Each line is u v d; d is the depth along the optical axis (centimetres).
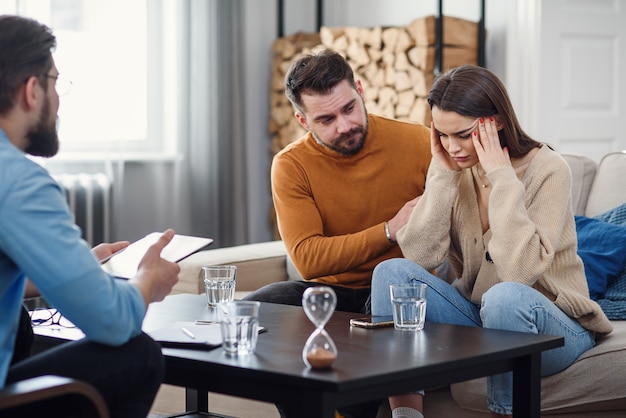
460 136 241
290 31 545
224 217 500
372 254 271
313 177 289
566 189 240
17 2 419
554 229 235
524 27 465
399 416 231
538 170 242
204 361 176
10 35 170
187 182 489
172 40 481
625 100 484
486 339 197
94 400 150
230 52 500
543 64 463
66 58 439
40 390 142
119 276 221
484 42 472
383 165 287
